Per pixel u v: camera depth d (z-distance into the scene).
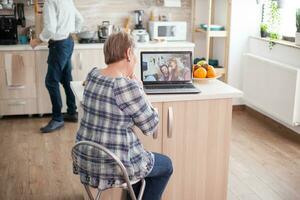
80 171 2.11
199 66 3.05
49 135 4.57
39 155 4.04
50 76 4.62
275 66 4.77
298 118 4.52
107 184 2.05
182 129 2.74
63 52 4.56
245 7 5.41
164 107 2.66
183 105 2.70
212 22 5.77
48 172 3.69
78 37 5.21
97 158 2.03
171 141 2.74
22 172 3.68
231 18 5.38
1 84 4.98
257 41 5.34
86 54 5.05
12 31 4.99
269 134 4.76
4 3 5.01
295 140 4.58
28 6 5.29
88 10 5.47
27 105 5.12
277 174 3.73
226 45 5.42
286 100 4.60
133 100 1.99
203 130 2.79
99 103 2.02
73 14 4.64
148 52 2.82
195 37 5.79
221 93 2.74
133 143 2.08
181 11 5.72
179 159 2.79
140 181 2.31
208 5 5.50
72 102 4.95
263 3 5.42
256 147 4.36
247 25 5.48
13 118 5.15
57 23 4.44
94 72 2.14
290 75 4.50
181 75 2.86
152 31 5.46
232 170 3.80
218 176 2.91
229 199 3.27
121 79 2.01
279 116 4.75
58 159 3.96
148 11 5.63
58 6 4.39
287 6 5.04
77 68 5.06
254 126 5.04
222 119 2.80
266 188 3.47
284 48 4.80
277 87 4.75
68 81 4.85
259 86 5.15
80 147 2.08
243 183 3.54
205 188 2.91
